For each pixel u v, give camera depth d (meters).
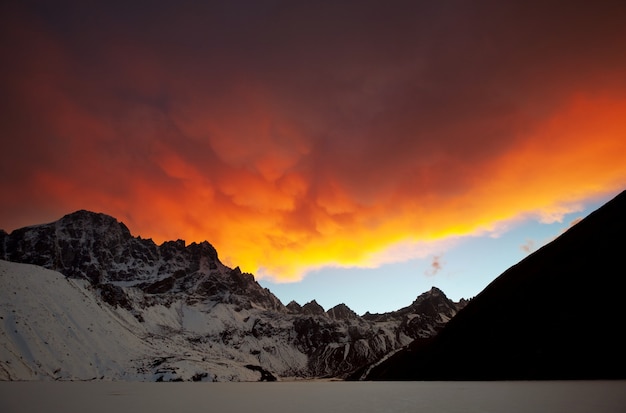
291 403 85.94
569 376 109.62
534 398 69.50
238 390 154.50
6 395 98.56
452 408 62.53
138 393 118.44
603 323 119.00
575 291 135.38
